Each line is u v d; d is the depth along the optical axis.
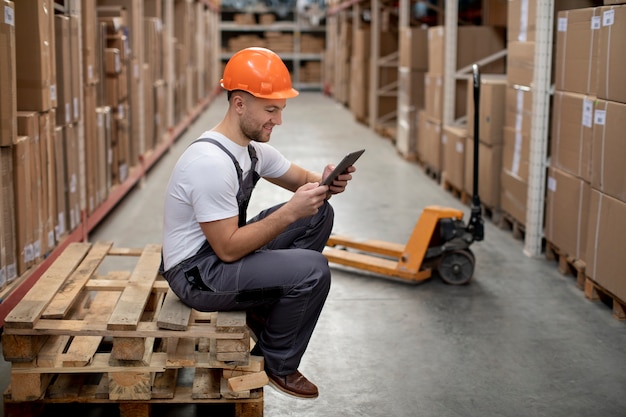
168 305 2.81
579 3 5.01
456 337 3.74
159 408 2.95
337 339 3.71
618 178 3.74
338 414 2.94
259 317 3.03
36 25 3.77
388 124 11.66
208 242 2.76
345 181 2.88
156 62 8.69
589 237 4.14
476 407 3.01
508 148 5.64
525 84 5.23
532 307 4.17
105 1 6.85
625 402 3.07
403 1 9.38
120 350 2.63
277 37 20.45
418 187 7.57
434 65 7.80
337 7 16.41
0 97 3.32
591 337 3.75
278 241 3.03
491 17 7.99
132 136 7.09
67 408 2.93
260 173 3.05
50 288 2.90
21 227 3.62
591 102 4.15
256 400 2.72
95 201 5.28
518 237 5.59
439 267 4.55
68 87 4.44
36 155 3.81
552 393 3.14
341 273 4.78
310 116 14.38
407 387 3.18
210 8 16.88
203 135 2.72
